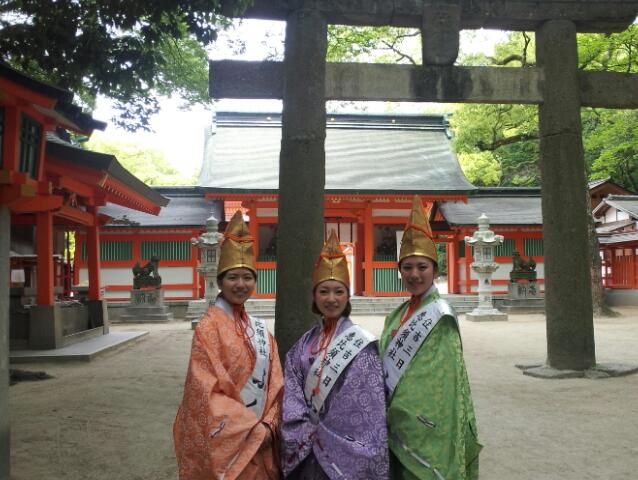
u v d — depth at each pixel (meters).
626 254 32.06
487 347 14.50
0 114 5.39
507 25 10.17
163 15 9.26
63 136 13.18
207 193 26.09
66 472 5.38
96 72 9.17
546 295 10.38
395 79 9.53
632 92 10.27
